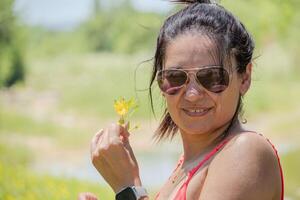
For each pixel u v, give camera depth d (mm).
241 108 2574
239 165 2258
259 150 2279
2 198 8172
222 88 2398
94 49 72688
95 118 32000
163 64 2484
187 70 2406
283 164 14398
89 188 10242
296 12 16172
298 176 12703
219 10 2467
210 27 2424
